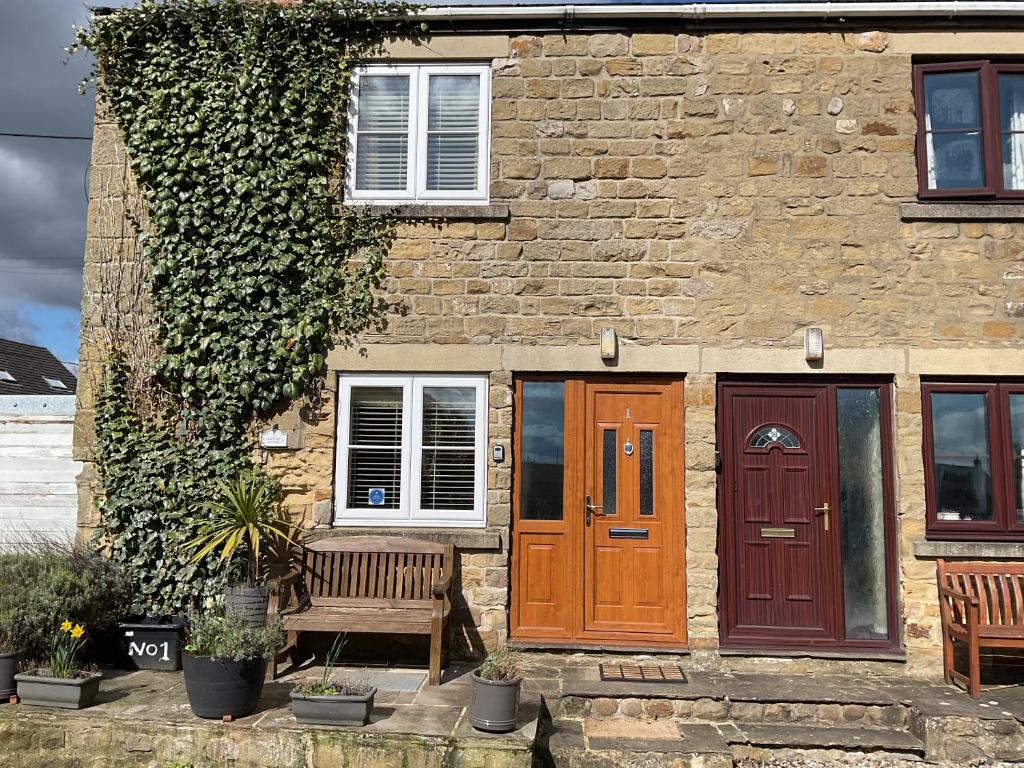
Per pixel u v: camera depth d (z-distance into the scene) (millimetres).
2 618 5453
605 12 7020
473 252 7059
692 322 6887
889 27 7031
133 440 7039
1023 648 6418
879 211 6887
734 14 6965
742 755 5406
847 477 6812
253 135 7176
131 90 7289
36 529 7758
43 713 5129
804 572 6723
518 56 7203
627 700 5801
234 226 7102
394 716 5215
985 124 6934
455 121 7312
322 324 7031
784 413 6879
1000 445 6684
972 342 6734
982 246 6816
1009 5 6777
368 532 6863
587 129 7102
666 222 6988
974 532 6590
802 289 6863
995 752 5379
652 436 6918
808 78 7039
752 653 6516
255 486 6777
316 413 7035
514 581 6855
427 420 7074
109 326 7176
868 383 6840
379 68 7363
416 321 7035
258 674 5207
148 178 7246
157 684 5918
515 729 5012
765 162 6984
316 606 6410
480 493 6953
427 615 6176
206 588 6805
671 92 7090
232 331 7066
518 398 7020
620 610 6781
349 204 7227
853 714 5746
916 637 6453
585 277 6988
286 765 4938
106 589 6328
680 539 6781
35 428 7887
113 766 5035
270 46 7242
